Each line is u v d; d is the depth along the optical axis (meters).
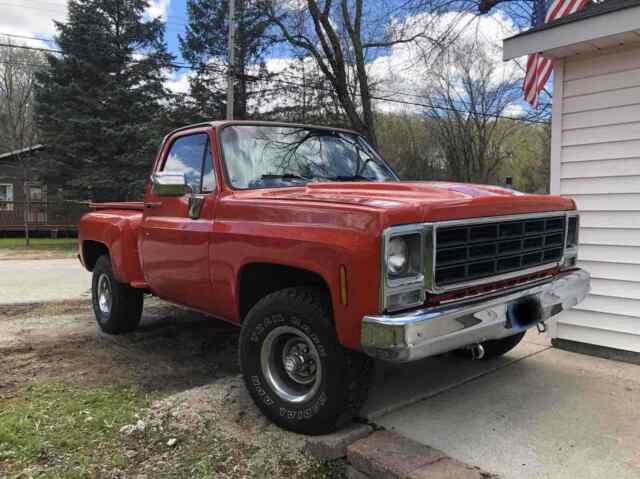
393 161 33.22
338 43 20.17
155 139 20.44
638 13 3.96
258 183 3.84
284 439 3.16
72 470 2.89
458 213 2.78
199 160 4.08
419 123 33.41
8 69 27.89
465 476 2.59
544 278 3.51
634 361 4.40
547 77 6.79
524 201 3.20
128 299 5.55
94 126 20.09
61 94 20.30
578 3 5.66
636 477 2.62
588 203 4.69
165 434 3.29
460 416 3.32
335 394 2.94
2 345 5.36
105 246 5.85
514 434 3.08
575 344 4.72
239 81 23.06
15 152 23.64
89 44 20.28
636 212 4.41
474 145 32.34
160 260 4.37
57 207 23.73
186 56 25.00
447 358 4.50
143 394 3.96
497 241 3.03
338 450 2.94
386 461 2.72
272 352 3.30
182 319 6.42
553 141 4.87
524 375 4.09
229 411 3.54
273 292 3.45
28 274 11.69
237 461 2.98
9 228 26.64
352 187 3.48
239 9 23.31
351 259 2.64
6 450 3.09
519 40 4.68
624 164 4.46
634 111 4.38
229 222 3.53
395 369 4.22
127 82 20.92
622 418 3.29
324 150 4.37
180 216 4.14
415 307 2.68
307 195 3.30
